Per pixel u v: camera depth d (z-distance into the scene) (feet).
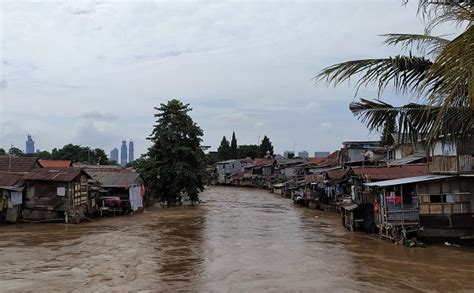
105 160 304.71
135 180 140.67
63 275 54.34
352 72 25.99
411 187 81.41
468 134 25.57
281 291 48.52
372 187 89.81
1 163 121.49
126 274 55.47
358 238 87.04
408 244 76.54
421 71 26.07
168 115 167.94
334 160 214.90
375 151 145.69
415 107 27.32
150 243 79.30
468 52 16.02
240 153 424.46
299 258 66.64
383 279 53.83
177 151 164.66
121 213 131.95
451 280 53.16
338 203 118.83
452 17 20.07
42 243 77.97
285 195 225.76
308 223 113.19
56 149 286.87
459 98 18.88
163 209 154.10
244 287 50.08
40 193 107.76
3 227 98.53
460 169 76.38
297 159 296.10
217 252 71.00
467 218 77.30
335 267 60.54
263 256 68.08
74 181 110.32
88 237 85.71
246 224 109.70
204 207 161.58
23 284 49.80
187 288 49.44
